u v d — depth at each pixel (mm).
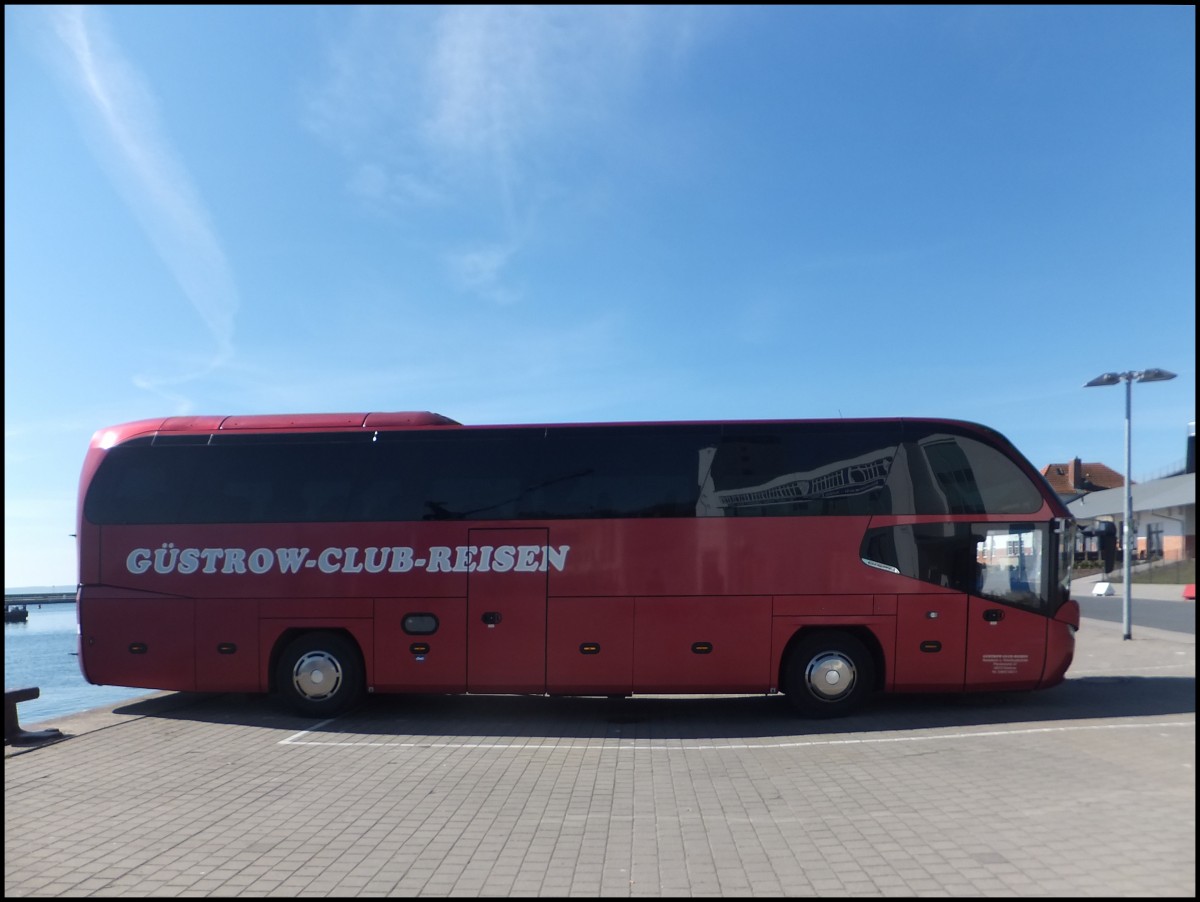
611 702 11352
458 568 10188
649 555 10031
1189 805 6133
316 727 9805
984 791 6664
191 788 7203
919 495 10062
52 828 6145
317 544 10375
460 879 5082
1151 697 11086
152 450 10781
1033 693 11445
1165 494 46031
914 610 9883
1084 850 5273
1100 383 18906
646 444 10289
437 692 10227
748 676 9867
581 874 5125
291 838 5887
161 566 10516
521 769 7801
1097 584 40375
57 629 31031
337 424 10820
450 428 10562
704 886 4895
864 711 10359
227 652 10344
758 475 10133
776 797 6719
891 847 5461
